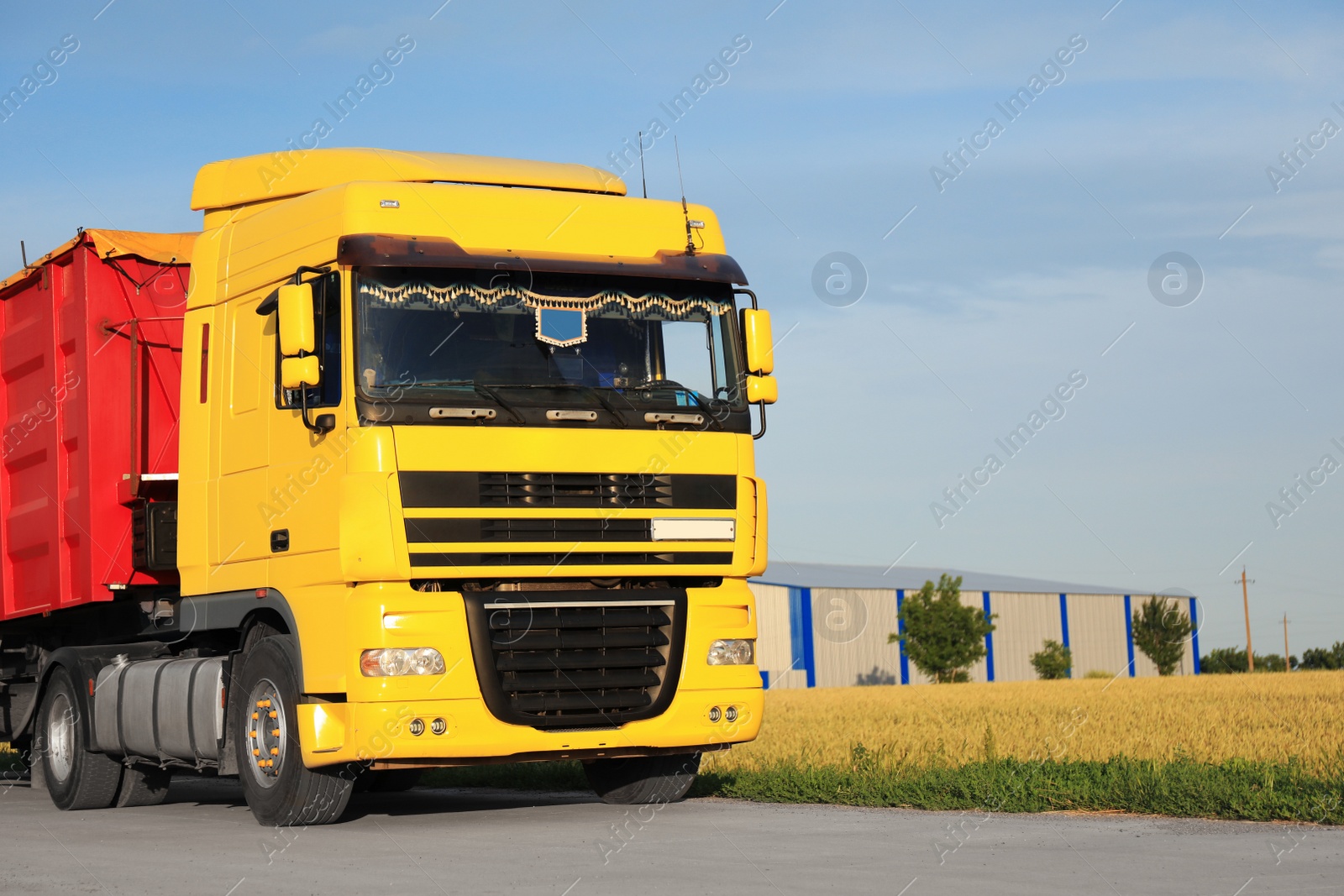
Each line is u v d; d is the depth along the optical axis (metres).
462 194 9.68
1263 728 19.33
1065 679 68.81
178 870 7.78
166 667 11.15
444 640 9.05
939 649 58.59
